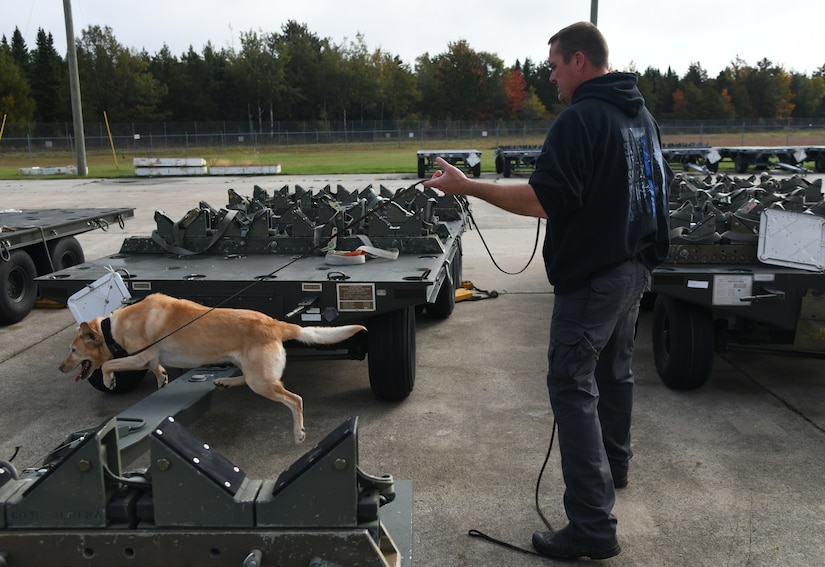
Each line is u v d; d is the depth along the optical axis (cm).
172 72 8275
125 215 950
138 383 545
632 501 375
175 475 229
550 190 278
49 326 745
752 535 342
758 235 514
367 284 456
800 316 491
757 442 446
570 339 302
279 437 461
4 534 231
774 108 9356
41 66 7744
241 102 8681
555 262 301
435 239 569
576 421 307
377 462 422
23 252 770
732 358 620
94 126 5250
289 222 634
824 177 2680
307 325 466
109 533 230
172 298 427
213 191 2370
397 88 9450
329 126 5941
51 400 532
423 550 332
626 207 291
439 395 534
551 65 312
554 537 322
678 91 8925
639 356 627
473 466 416
